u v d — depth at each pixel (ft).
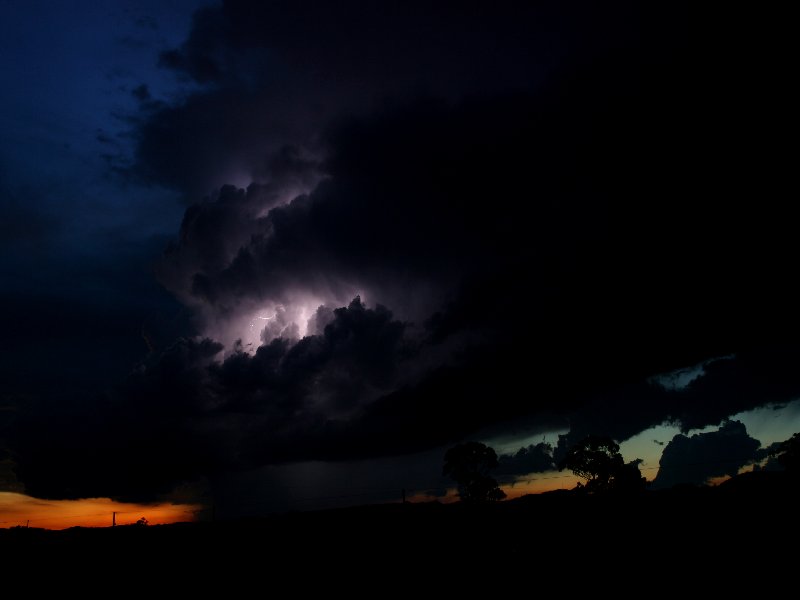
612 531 125.08
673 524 123.34
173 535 148.56
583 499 161.07
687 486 157.89
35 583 115.34
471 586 103.65
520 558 117.50
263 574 117.60
